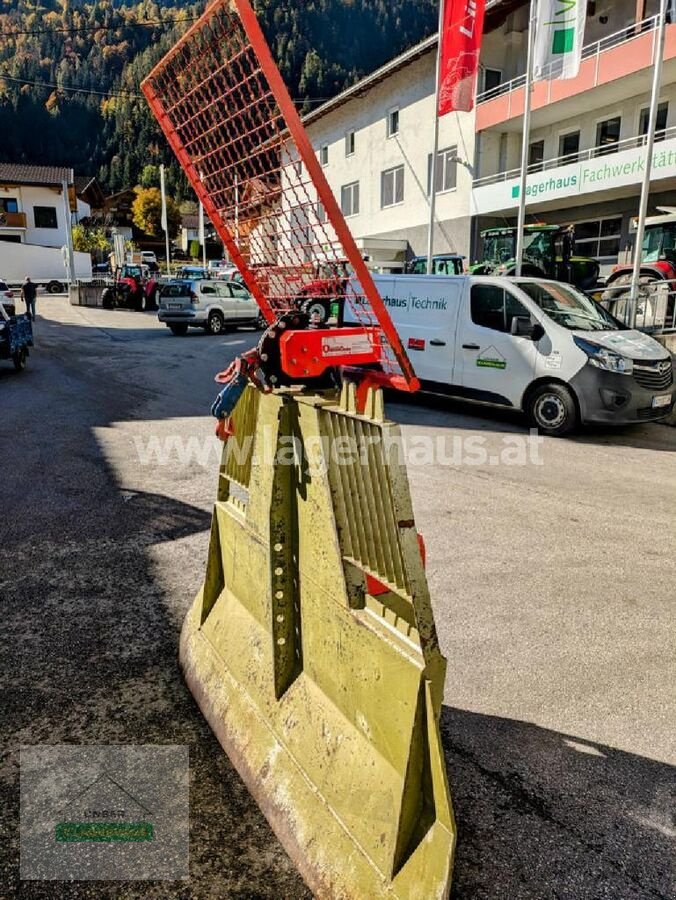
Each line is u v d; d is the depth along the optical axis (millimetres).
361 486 1694
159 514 5047
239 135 1796
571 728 2611
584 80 19078
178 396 10359
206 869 1919
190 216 77375
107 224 76562
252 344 17125
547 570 4105
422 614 1544
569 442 7598
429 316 9117
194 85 1842
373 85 27703
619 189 18453
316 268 1871
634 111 19875
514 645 3229
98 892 1850
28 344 13695
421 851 1583
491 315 8469
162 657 3061
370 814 1724
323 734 1995
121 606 3561
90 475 6098
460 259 17656
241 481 2633
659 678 2967
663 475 6262
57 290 43031
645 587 3883
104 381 11766
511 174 23250
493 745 2498
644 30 19203
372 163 28828
